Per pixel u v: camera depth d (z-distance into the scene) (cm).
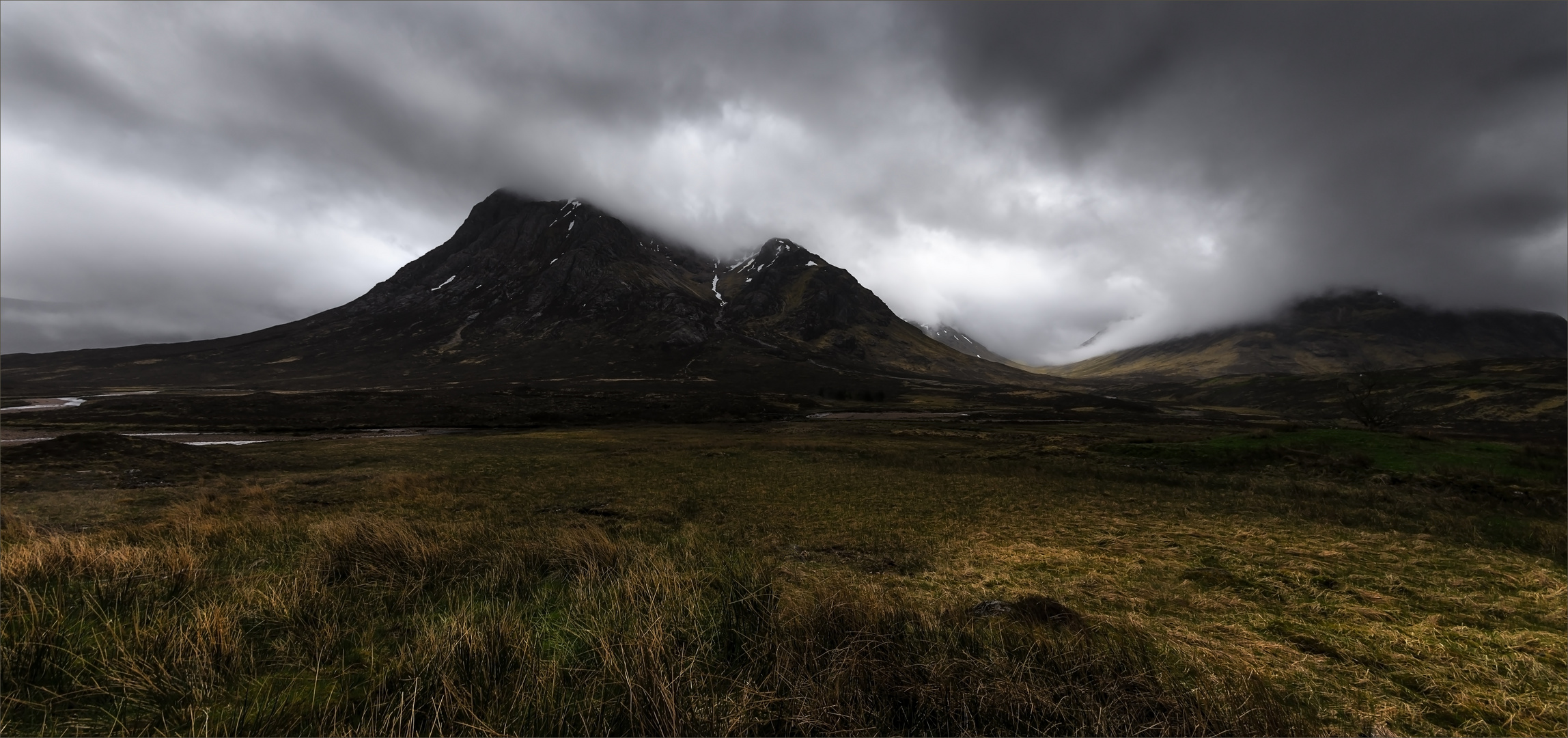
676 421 8181
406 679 352
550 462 3009
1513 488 1819
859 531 1325
